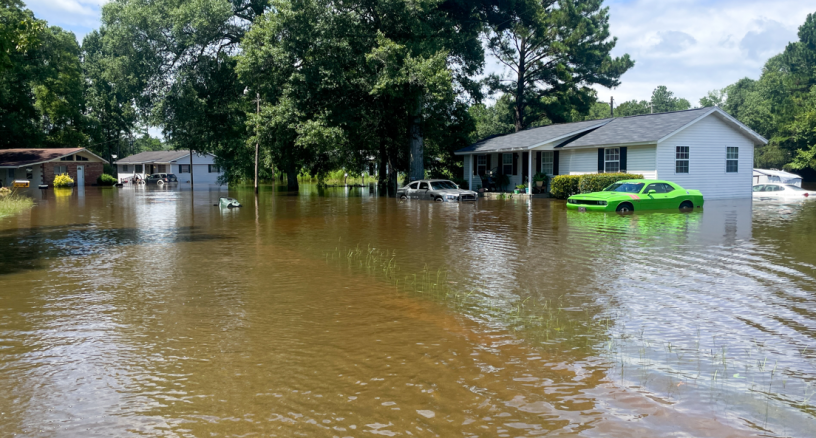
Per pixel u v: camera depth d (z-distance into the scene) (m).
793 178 44.50
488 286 8.61
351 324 6.59
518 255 11.57
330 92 38.62
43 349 5.71
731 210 22.45
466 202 29.95
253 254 12.02
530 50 52.91
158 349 5.70
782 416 4.14
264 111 38.22
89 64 80.25
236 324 6.61
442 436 3.86
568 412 4.23
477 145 40.88
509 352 5.57
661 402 4.40
